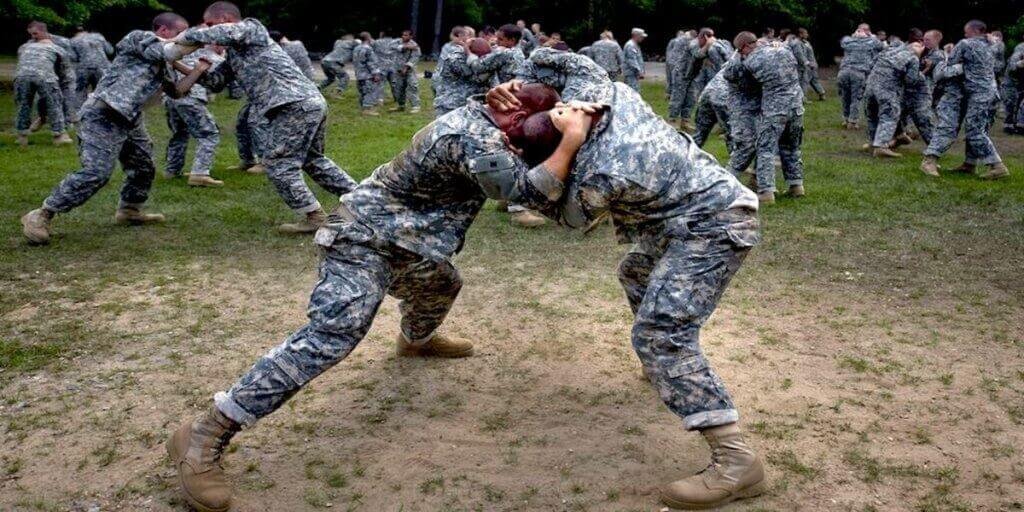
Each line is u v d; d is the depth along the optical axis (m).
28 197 8.02
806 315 4.96
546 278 5.68
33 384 3.98
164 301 5.16
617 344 4.51
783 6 29.16
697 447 3.43
